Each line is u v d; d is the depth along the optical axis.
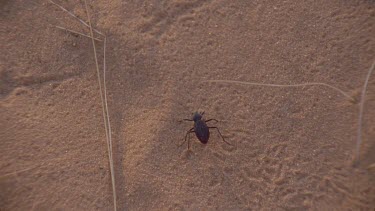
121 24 4.63
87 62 4.46
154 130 4.07
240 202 3.74
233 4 4.63
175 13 4.67
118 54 4.47
